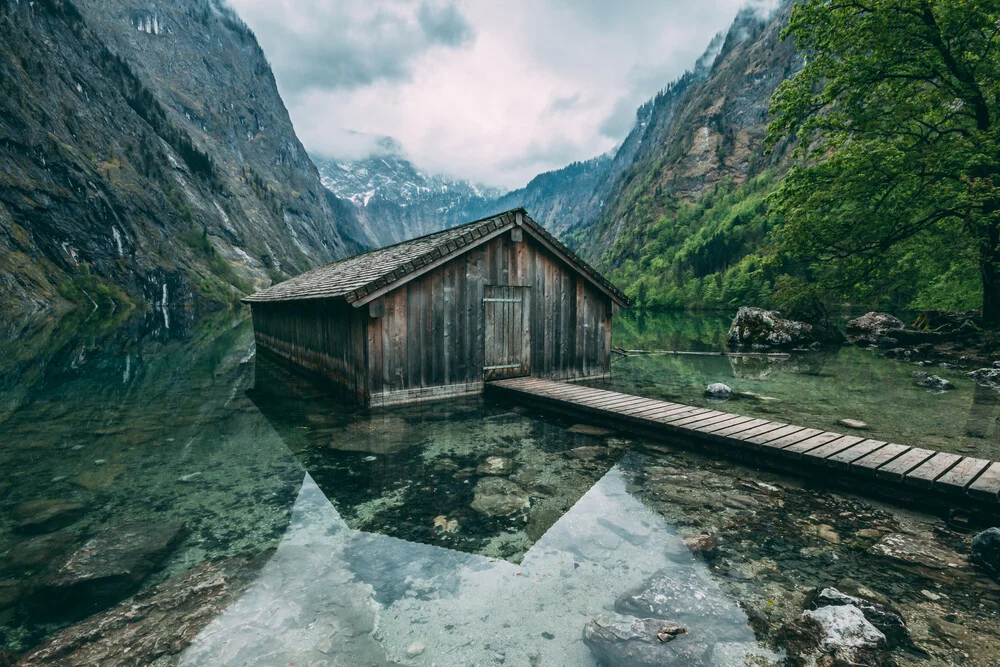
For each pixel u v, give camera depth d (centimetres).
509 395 992
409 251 1121
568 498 513
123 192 7656
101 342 2273
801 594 339
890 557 391
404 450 686
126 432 798
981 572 368
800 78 1792
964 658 275
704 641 287
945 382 1109
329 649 291
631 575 366
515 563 386
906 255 1872
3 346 2000
